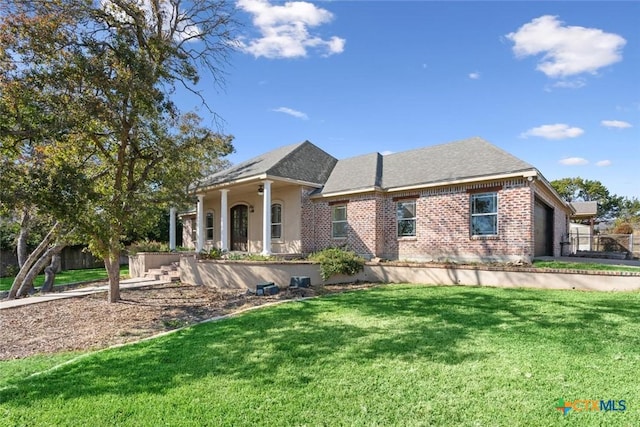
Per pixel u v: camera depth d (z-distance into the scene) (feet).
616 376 14.98
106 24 32.86
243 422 12.43
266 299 34.83
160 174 37.17
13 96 27.20
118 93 31.09
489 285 38.29
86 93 30.73
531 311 25.80
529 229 41.06
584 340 19.38
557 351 17.88
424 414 12.52
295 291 38.24
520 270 36.83
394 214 52.85
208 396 14.38
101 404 14.11
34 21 28.53
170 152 36.35
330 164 68.13
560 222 69.15
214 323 25.77
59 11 30.01
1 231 67.15
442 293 33.94
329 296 34.37
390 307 28.48
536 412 12.46
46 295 41.75
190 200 39.93
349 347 19.33
